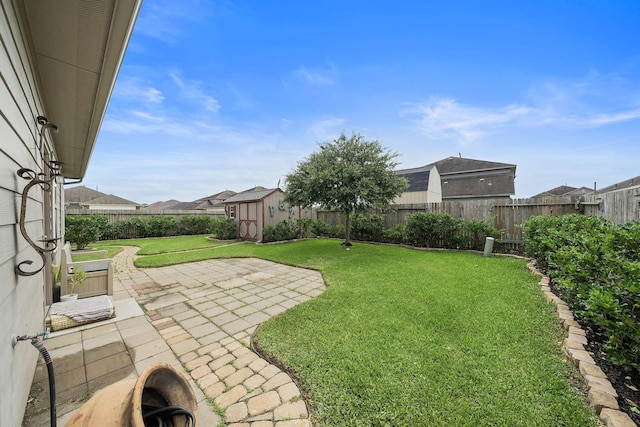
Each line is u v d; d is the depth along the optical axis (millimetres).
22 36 1634
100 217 11055
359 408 1681
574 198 6121
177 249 8680
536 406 1651
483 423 1544
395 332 2617
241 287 4453
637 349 1708
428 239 8055
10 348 1346
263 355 2336
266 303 3686
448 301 3393
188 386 1195
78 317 2938
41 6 1503
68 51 1909
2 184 1230
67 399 1861
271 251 8008
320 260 6457
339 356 2223
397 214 9203
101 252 4797
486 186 18062
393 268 5309
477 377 1921
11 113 1413
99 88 2428
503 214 7176
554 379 1882
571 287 2547
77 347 2512
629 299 1894
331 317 3004
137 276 5227
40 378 2066
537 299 3365
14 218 1423
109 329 2887
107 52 1921
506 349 2275
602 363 2012
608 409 1543
